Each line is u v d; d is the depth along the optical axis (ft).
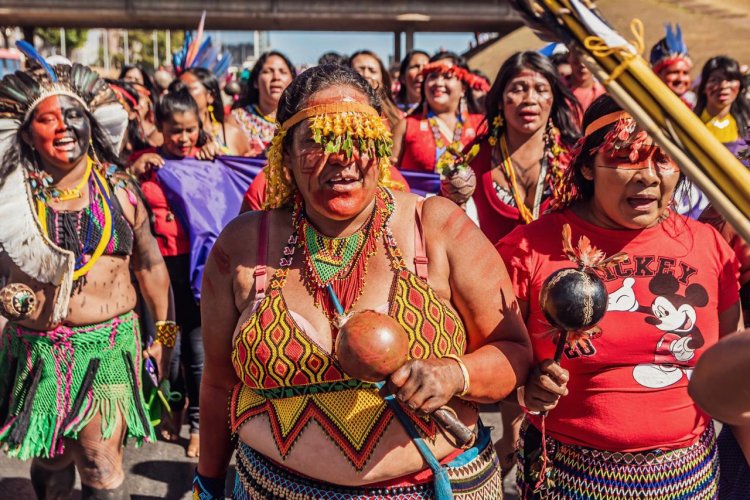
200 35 29.37
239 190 15.40
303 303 5.83
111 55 107.45
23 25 64.85
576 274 5.55
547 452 7.11
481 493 6.10
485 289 5.94
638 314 6.73
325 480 5.74
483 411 15.39
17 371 9.47
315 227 5.98
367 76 20.47
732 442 8.11
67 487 10.32
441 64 17.56
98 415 9.40
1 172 8.99
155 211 14.65
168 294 10.87
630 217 6.63
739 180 2.57
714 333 6.88
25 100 8.94
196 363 13.97
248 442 6.11
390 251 5.88
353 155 5.53
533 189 12.51
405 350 5.12
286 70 20.53
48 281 9.15
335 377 5.63
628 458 6.78
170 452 14.02
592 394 6.80
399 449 5.66
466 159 12.80
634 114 2.72
